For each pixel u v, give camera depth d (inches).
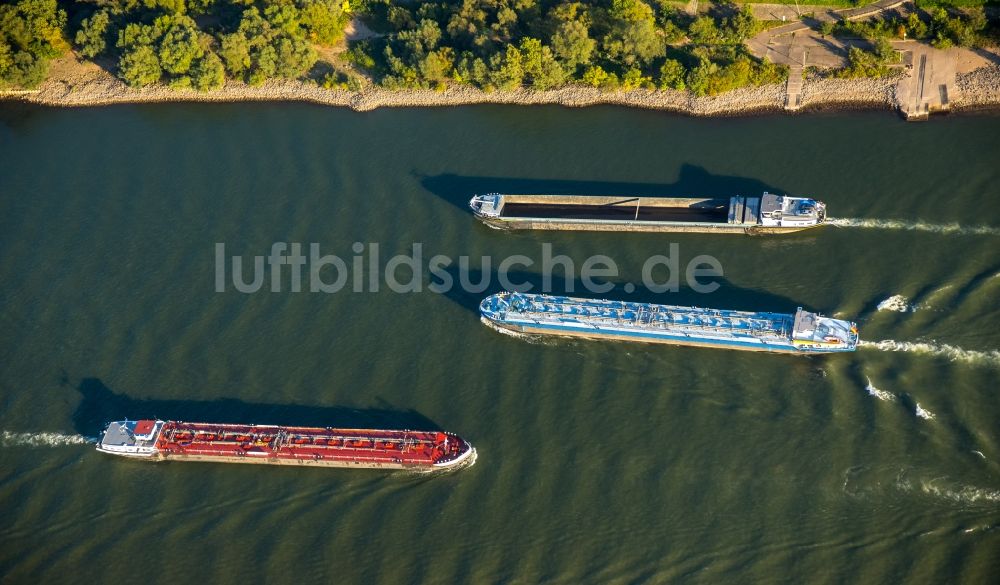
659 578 7672.2
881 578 7549.2
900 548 7687.0
